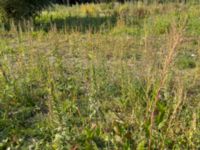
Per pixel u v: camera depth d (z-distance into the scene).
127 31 8.59
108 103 4.11
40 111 4.28
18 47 6.73
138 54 6.07
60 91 4.62
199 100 3.95
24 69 5.10
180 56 6.23
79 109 4.04
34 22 10.88
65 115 3.75
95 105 3.91
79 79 4.98
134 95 4.03
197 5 10.93
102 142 3.43
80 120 3.82
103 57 5.36
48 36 7.84
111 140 3.32
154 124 3.35
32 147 3.47
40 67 5.06
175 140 3.17
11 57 6.41
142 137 3.14
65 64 5.80
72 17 12.16
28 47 6.49
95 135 3.47
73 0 20.11
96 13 13.32
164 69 3.01
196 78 4.81
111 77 4.79
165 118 3.35
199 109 3.66
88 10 14.17
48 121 3.76
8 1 10.42
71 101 4.25
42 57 5.46
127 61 5.29
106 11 13.40
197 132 3.21
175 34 3.29
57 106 3.93
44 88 4.70
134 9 10.88
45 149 3.38
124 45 6.17
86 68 5.16
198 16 9.38
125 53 5.63
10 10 10.56
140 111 3.62
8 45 7.49
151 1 11.33
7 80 4.63
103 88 4.50
